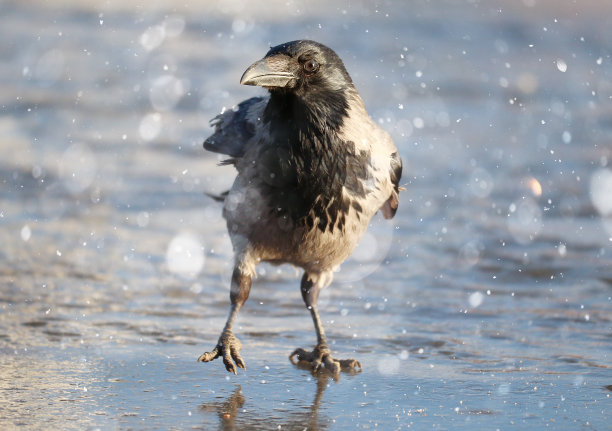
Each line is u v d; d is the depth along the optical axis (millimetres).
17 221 14297
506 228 14414
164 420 7086
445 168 18156
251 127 8984
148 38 32500
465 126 21781
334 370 8539
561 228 14391
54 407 7301
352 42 32469
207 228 14352
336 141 8664
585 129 21547
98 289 11195
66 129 20516
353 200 8867
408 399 7750
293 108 8578
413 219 14922
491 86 26406
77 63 28125
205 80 26094
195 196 16062
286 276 12203
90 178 16859
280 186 8711
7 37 31906
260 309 10750
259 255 9062
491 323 10188
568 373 8500
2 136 19750
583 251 13172
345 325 10156
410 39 33656
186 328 9852
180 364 8656
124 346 9133
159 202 15648
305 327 10117
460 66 29188
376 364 8852
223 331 8688
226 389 7965
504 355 9094
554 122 22266
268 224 8859
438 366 8758
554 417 7270
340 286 11688
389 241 13734
